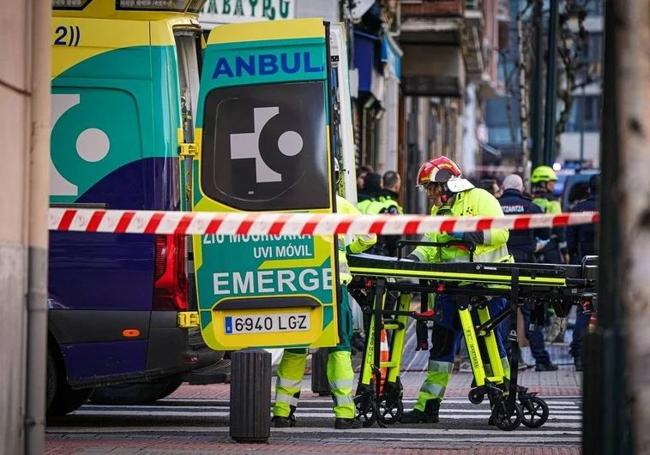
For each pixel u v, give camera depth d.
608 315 14.30
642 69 14.21
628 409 14.20
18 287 16.69
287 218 20.20
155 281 23.67
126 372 23.73
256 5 41.00
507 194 35.38
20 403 16.77
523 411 24.64
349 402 24.27
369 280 24.41
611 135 14.30
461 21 68.62
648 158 14.21
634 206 14.22
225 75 23.77
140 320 23.69
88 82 23.86
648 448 14.19
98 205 23.70
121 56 23.89
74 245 23.75
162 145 23.70
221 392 31.11
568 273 23.66
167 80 23.86
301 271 23.38
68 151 23.81
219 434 23.58
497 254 25.42
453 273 23.75
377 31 57.97
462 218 20.00
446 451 21.12
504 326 26.20
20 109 16.98
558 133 84.75
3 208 16.36
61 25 23.95
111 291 23.70
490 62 110.62
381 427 24.58
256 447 21.67
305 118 23.55
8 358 16.33
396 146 71.62
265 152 23.61
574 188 72.75
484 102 182.62
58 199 23.77
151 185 23.67
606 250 14.33
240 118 23.70
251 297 23.50
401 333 24.89
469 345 24.45
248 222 20.41
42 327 17.14
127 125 23.78
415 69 74.12
